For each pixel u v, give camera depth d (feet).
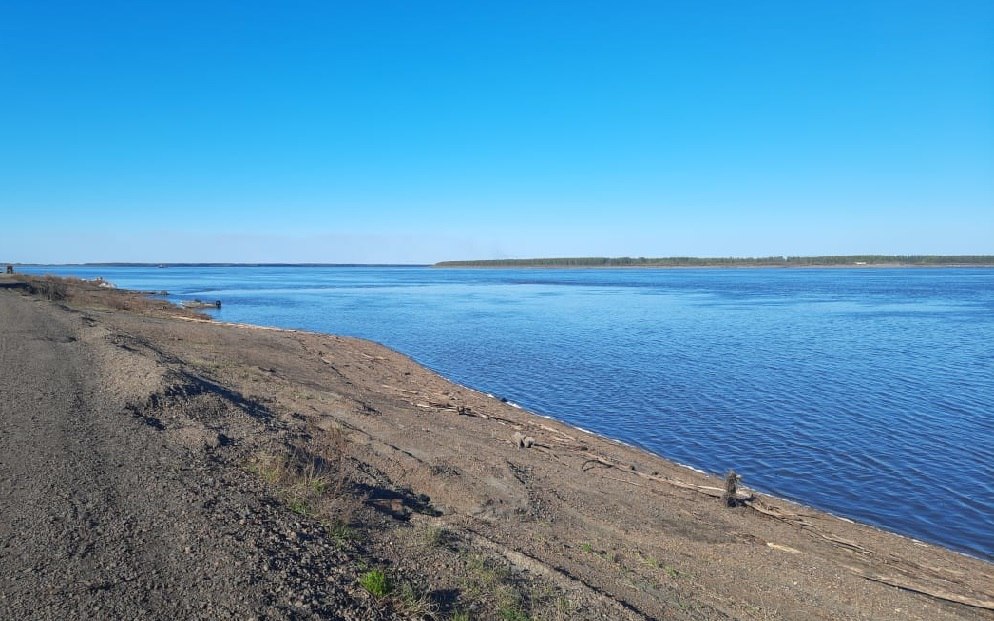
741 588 22.45
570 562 22.40
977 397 63.93
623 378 73.97
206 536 17.92
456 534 22.86
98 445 26.09
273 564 16.70
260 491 22.57
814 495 37.14
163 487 21.59
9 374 40.93
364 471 29.01
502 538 23.75
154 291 237.04
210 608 14.30
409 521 23.81
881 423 53.36
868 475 40.52
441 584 17.94
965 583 25.32
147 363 42.91
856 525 32.17
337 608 15.17
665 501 32.22
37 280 170.91
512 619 16.65
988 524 33.19
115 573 15.52
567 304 201.46
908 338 112.98
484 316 159.74
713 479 38.68
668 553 25.05
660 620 18.76
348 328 131.75
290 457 27.32
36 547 16.60
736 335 117.39
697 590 21.75
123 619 13.58
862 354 93.30
